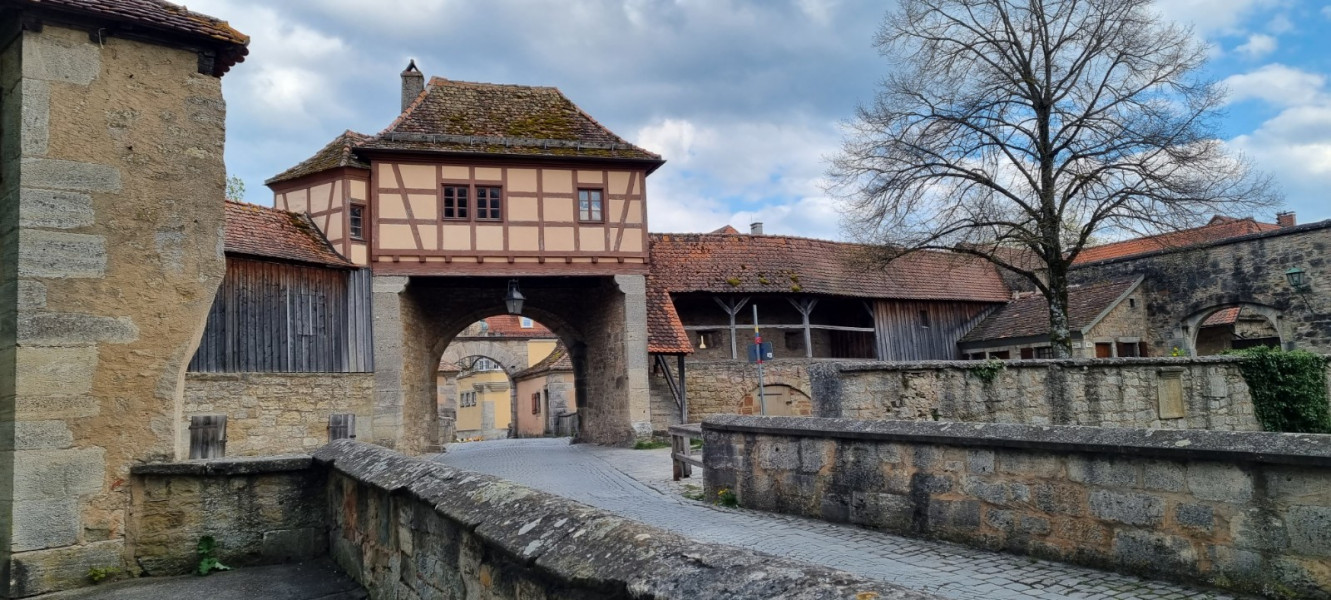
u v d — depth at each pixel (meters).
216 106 6.89
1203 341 32.44
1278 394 15.22
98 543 6.03
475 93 22.84
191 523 6.29
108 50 6.40
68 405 5.99
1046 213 21.34
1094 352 26.52
